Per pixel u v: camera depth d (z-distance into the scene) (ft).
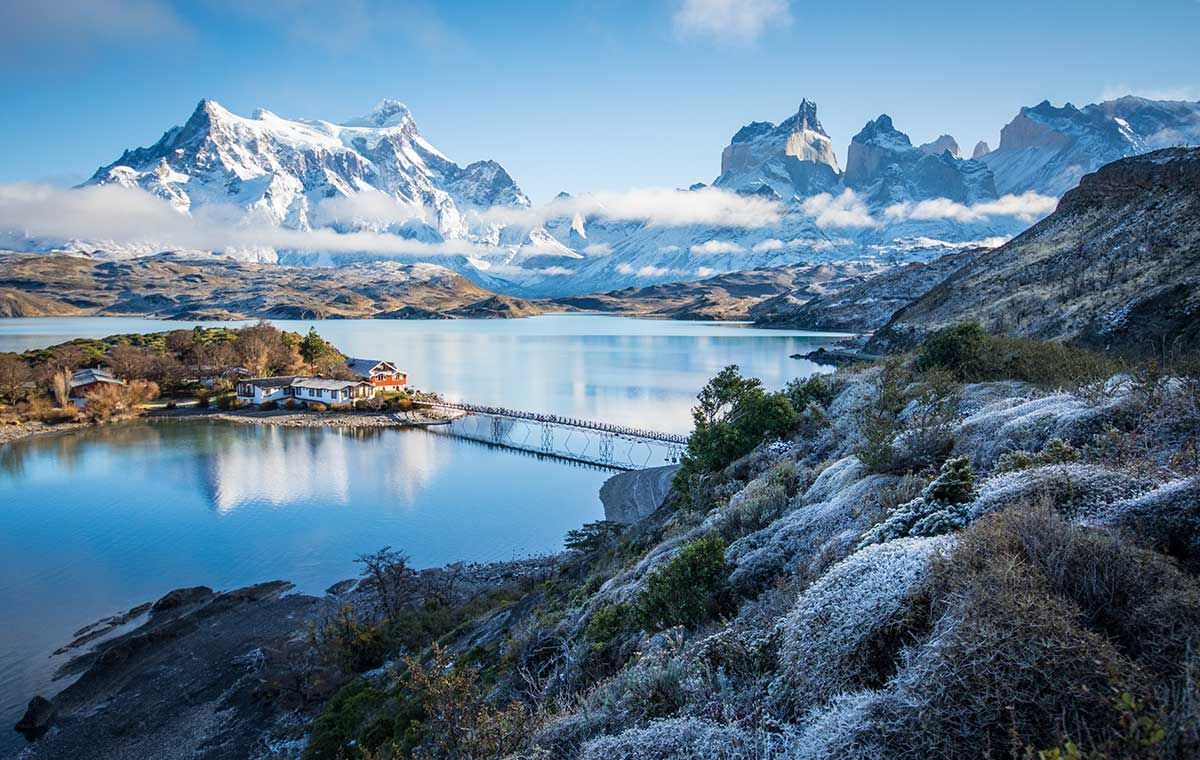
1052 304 272.72
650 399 340.18
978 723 16.07
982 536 22.20
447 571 131.95
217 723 82.74
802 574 37.73
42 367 321.11
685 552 45.03
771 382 364.99
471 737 33.12
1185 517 22.81
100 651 102.22
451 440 260.01
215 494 185.47
